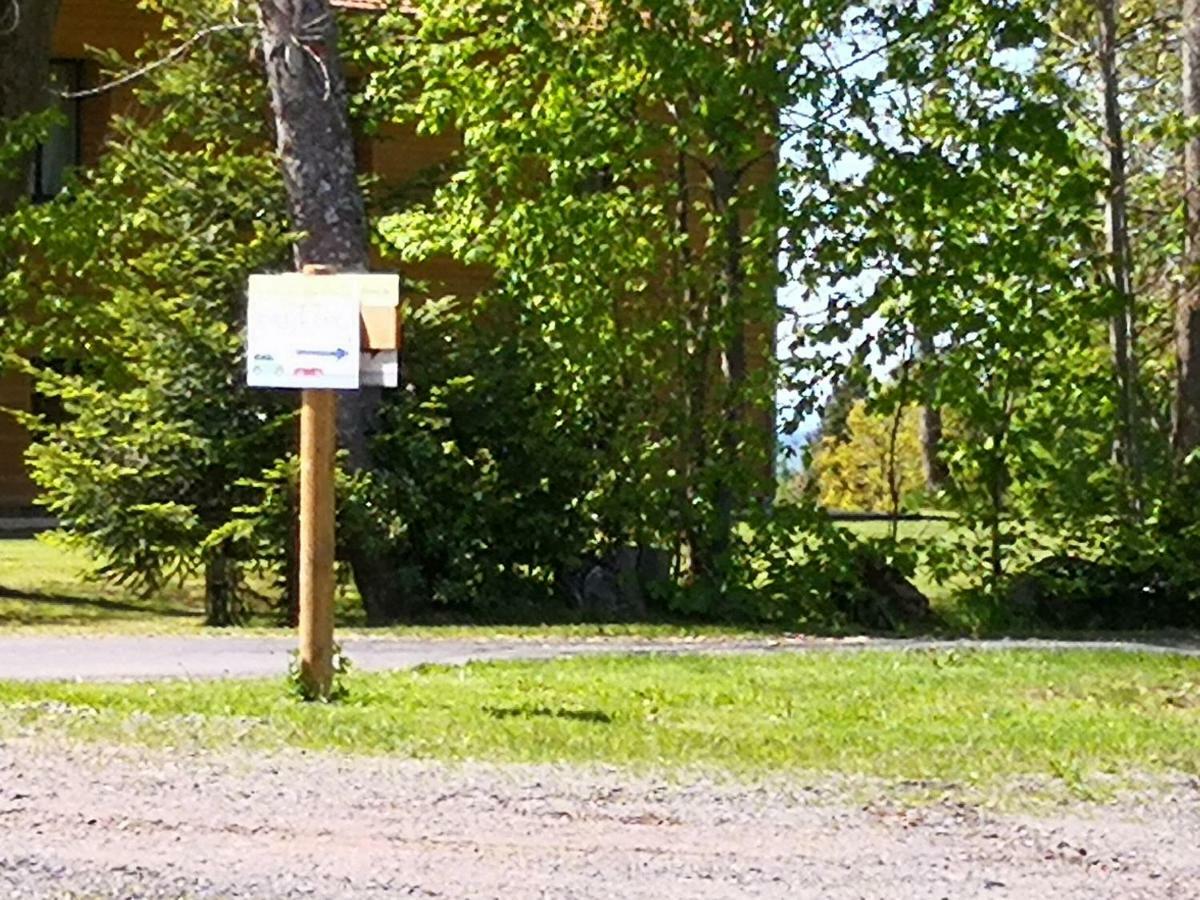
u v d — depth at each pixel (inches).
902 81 781.3
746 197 790.5
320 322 441.7
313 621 461.4
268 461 778.2
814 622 789.9
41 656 583.2
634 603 809.5
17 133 813.2
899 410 797.9
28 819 327.3
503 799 345.7
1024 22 778.2
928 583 865.5
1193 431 891.4
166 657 581.6
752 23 772.6
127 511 773.9
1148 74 1038.4
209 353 776.3
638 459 804.6
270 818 329.7
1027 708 504.7
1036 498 810.2
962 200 777.6
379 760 378.3
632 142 782.5
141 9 1026.1
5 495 1263.5
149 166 802.2
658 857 310.7
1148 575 810.8
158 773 361.7
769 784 364.8
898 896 293.3
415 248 802.8
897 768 386.3
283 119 775.7
